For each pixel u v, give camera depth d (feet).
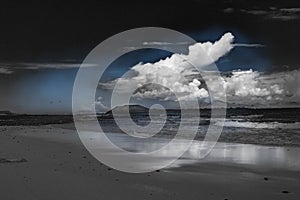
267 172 45.19
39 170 45.60
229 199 32.71
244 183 39.24
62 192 34.50
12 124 199.82
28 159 55.83
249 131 104.94
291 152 62.18
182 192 35.12
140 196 33.40
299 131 100.32
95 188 36.29
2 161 53.36
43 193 34.12
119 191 35.14
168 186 37.68
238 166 49.73
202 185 38.09
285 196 33.71
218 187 37.32
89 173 44.14
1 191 34.81
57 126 166.81
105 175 43.09
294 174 43.73
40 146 76.38
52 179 40.11
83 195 33.55
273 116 179.52
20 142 85.97
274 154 60.18
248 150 66.08
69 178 40.68
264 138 86.02
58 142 85.46
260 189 36.42
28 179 40.09
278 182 39.70
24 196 33.04
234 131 106.52
